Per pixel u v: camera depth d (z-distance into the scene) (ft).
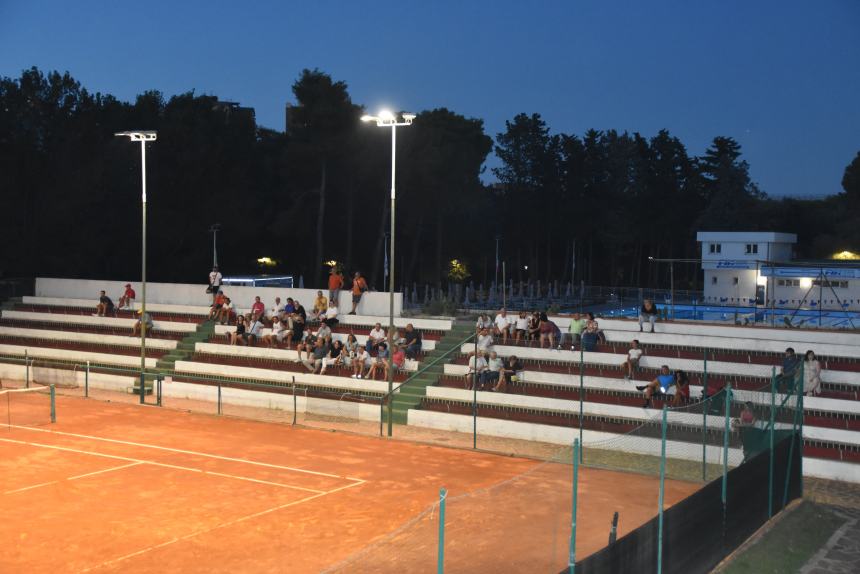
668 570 49.78
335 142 221.87
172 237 222.28
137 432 98.02
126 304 154.92
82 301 159.74
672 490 56.80
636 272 356.59
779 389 69.87
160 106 256.93
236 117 261.65
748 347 103.86
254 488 75.10
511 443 94.63
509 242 330.54
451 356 117.08
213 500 71.31
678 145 350.43
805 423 87.66
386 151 229.45
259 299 135.44
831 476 79.97
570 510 50.88
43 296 166.71
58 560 57.21
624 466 64.18
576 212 320.50
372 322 130.82
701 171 357.82
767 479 65.31
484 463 85.40
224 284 164.14
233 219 230.89
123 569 55.62
